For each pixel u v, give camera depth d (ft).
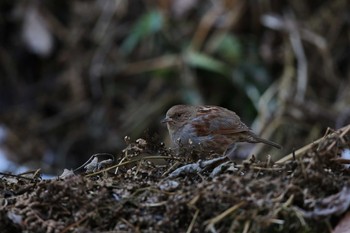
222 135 29.60
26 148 45.83
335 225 15.92
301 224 15.62
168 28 45.91
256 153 40.70
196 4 46.21
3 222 16.40
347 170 17.46
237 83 44.57
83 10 47.98
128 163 18.99
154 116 45.62
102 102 46.85
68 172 19.77
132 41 45.91
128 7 47.44
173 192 16.65
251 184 16.11
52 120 47.11
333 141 17.40
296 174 16.66
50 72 48.24
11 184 18.84
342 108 43.32
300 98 43.21
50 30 47.75
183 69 45.32
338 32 46.19
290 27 45.39
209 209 15.75
